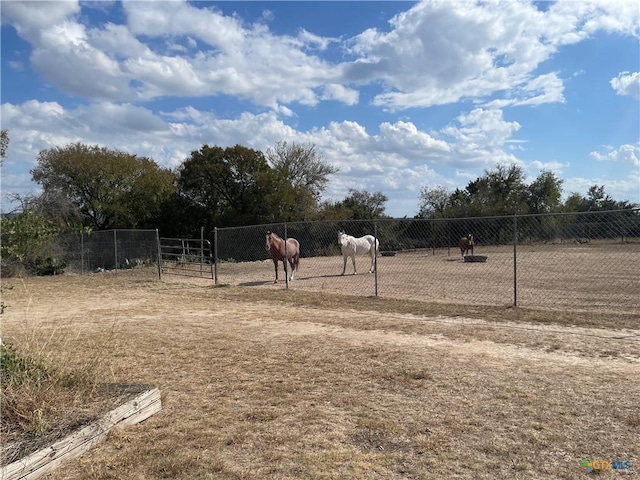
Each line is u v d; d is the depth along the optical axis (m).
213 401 4.56
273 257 14.69
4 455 3.10
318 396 4.63
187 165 36.41
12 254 4.51
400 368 5.48
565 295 10.92
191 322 8.81
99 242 23.28
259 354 6.32
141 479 3.09
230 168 35.78
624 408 4.13
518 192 45.78
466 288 12.64
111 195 34.72
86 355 6.33
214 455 3.41
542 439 3.57
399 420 4.00
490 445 3.49
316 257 27.16
